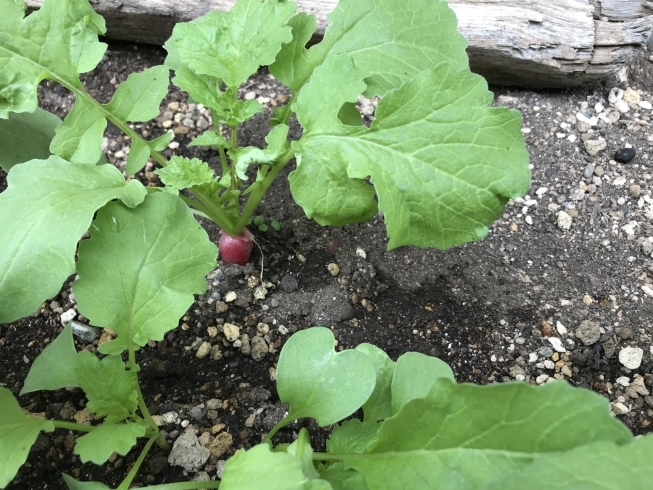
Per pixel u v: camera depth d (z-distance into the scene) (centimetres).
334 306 37
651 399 34
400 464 22
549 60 43
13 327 34
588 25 42
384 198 26
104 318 25
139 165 31
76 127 29
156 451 31
